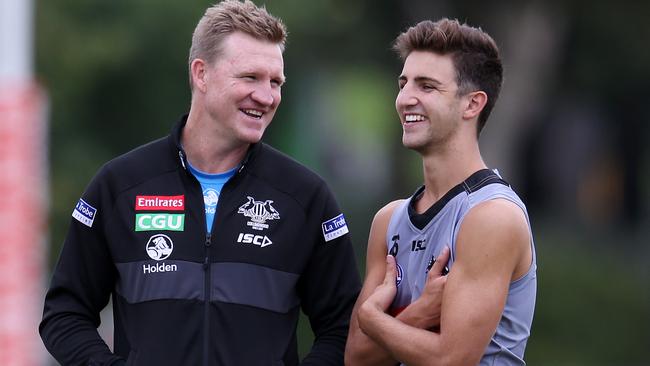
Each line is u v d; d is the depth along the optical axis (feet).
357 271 54.95
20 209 96.89
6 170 96.43
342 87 367.45
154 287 51.78
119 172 53.26
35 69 226.99
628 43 269.85
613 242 301.22
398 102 50.39
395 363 51.16
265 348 51.88
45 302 54.03
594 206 352.90
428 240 49.83
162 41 235.81
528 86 249.55
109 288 54.08
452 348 47.50
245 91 51.62
